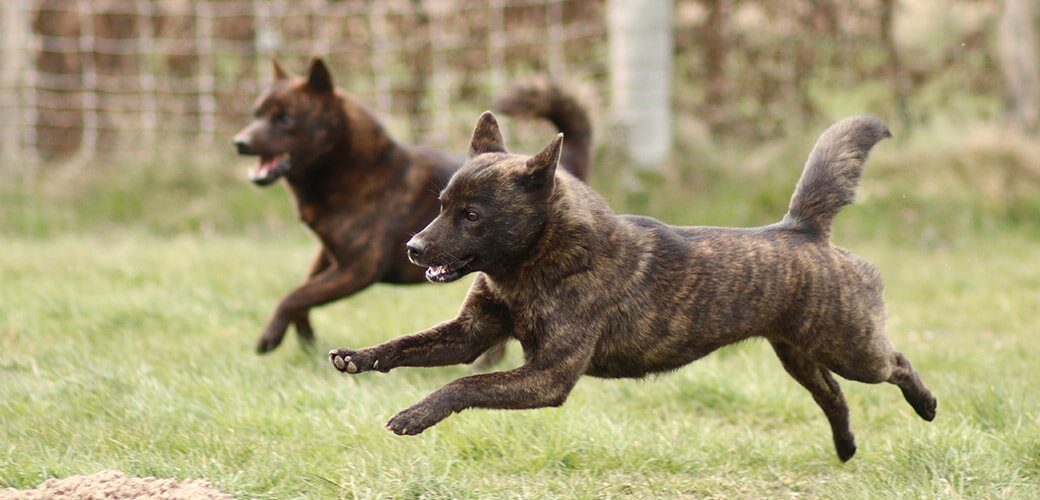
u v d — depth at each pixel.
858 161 7.49
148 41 21.30
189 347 10.21
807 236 7.21
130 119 21.80
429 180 10.78
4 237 18.09
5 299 11.89
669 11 19.50
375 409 8.23
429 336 6.61
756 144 20.70
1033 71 21.94
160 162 20.52
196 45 21.61
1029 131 22.06
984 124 22.28
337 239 10.44
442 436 7.58
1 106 20.50
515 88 11.35
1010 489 6.70
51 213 19.33
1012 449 7.38
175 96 21.83
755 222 18.84
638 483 7.12
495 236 6.45
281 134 10.24
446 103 20.98
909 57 21.81
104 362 9.24
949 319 12.77
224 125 21.55
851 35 21.00
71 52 21.45
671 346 6.78
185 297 12.34
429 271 6.59
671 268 6.73
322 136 10.30
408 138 21.45
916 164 20.36
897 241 18.58
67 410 8.02
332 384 9.29
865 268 7.30
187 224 19.31
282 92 10.30
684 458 7.45
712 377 9.28
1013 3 21.84
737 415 8.95
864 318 7.12
